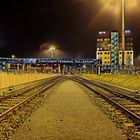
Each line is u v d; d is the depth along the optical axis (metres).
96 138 10.12
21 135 10.55
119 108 17.53
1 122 13.23
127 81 46.72
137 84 39.03
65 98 25.33
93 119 14.13
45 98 25.06
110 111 16.86
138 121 12.90
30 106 19.23
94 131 11.30
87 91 33.81
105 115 15.43
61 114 15.77
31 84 52.59
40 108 18.28
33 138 10.09
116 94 28.47
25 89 36.75
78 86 45.72
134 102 22.12
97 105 19.89
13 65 52.34
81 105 20.09
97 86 44.88
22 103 19.36
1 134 10.73
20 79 50.84
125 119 14.03
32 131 11.26
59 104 20.67
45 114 15.73
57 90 35.91
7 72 43.47
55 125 12.52
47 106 19.41
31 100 23.06
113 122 13.30
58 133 10.91
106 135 10.59
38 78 78.31
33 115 15.35
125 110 15.83
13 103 21.14
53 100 23.56
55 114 15.77
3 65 48.78
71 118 14.43
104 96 24.75
